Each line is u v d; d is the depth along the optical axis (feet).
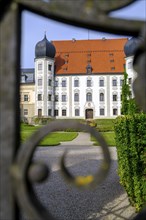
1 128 3.73
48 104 220.43
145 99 3.65
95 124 173.17
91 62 227.61
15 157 3.73
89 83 223.51
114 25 3.64
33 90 228.22
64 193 25.32
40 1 3.77
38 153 55.77
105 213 19.74
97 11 3.68
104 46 234.58
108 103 221.25
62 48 237.45
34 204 3.59
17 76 3.86
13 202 3.63
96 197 24.18
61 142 85.87
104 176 3.78
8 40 3.82
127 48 200.03
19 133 3.88
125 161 19.77
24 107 228.02
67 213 19.75
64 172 3.89
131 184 19.13
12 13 3.84
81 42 238.48
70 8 3.70
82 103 223.71
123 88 123.03
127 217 18.56
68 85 225.15
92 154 55.57
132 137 17.60
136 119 17.48
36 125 196.34
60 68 228.02
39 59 221.25
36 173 3.55
